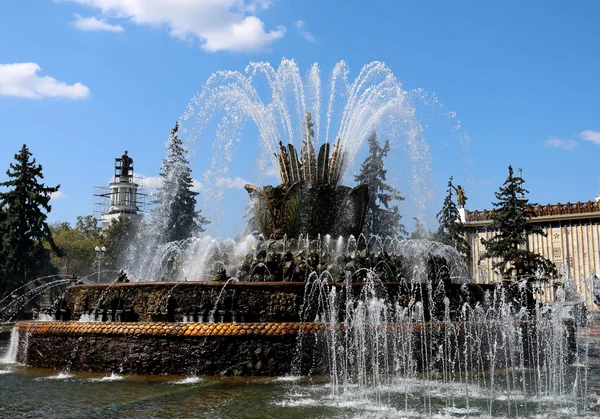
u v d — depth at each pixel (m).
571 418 9.39
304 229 18.39
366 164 44.22
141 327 13.42
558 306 17.86
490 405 10.27
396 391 11.58
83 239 72.44
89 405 9.95
